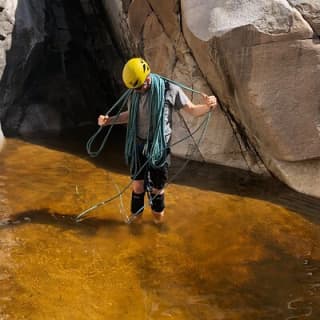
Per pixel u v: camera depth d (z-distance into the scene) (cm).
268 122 550
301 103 537
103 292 370
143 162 460
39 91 781
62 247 430
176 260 417
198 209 512
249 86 545
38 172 592
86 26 845
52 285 375
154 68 681
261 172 606
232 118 613
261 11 532
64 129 776
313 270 406
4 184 551
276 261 418
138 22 693
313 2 523
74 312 345
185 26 598
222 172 612
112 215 493
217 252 431
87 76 837
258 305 359
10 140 703
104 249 430
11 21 720
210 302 362
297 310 354
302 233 467
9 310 343
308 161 557
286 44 526
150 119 439
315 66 526
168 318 343
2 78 720
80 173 597
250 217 496
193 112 453
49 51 790
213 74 592
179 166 627
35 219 477
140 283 383
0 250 419
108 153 676
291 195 551
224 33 543
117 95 836
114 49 831
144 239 450
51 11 817
